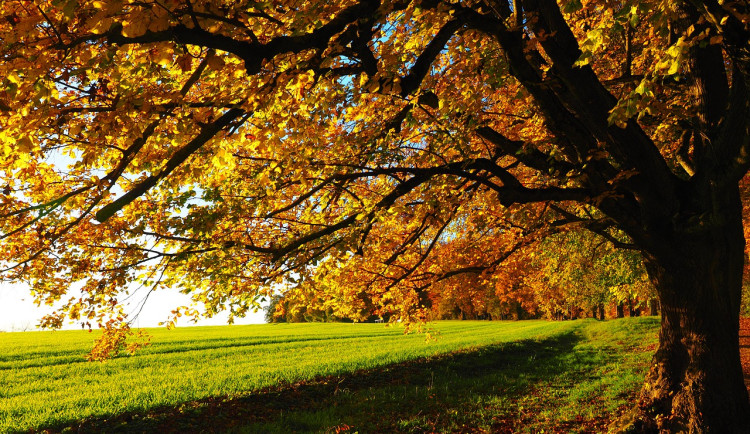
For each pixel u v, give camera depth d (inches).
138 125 159.6
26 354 1138.7
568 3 143.8
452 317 3329.2
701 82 244.1
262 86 157.0
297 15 152.6
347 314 413.7
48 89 136.2
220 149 187.6
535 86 203.5
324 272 319.3
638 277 739.4
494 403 500.4
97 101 171.9
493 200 300.8
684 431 262.5
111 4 106.1
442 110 227.0
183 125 155.3
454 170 246.2
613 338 1024.9
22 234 233.8
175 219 244.1
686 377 269.0
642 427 280.1
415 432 415.2
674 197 235.8
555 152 230.5
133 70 150.3
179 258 241.1
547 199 236.1
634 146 210.2
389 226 352.5
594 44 142.2
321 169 274.5
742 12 143.6
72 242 247.4
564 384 578.9
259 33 178.7
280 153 228.7
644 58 337.4
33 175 217.5
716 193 210.8
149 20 113.3
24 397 620.7
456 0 200.2
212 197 237.0
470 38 203.3
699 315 261.6
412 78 185.9
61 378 794.8
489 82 208.8
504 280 426.6
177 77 196.7
